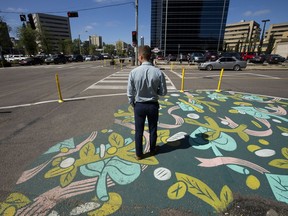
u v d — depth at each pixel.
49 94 8.81
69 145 3.86
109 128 4.68
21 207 2.35
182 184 2.71
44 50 57.31
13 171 3.05
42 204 2.39
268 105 6.64
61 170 3.05
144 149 3.66
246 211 2.26
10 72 20.42
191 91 9.16
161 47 78.31
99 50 122.06
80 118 5.44
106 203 2.40
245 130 4.50
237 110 6.04
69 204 2.39
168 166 3.12
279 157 3.38
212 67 21.00
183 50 76.81
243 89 9.74
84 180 2.81
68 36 114.31
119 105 6.79
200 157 3.37
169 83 11.80
